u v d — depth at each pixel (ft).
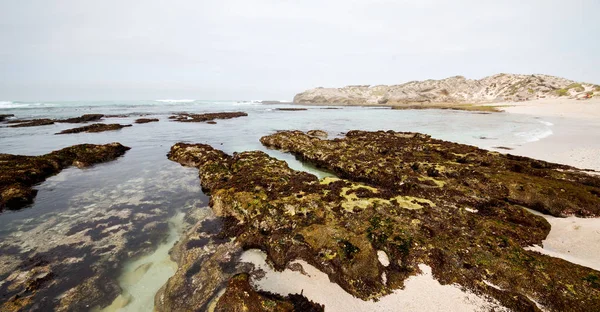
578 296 21.68
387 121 156.56
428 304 22.76
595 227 32.76
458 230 31.71
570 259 27.63
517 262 25.68
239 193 40.86
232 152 80.53
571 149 70.49
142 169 65.62
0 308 23.61
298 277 26.63
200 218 40.55
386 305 22.90
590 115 148.15
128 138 103.04
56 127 130.82
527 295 22.66
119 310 24.17
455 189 43.29
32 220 39.91
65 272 28.66
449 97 360.69
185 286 26.09
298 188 42.29
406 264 26.91
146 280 28.04
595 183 44.70
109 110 250.78
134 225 38.81
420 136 87.76
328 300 23.77
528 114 168.66
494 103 283.18
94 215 41.70
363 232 30.76
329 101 451.94
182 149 74.33
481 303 22.49
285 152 81.46
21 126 131.34
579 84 269.64
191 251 31.55
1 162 57.31
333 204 37.06
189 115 191.83
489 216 36.37
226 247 32.14
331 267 26.32
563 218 37.04
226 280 26.63
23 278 27.48
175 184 55.42
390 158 62.08
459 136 95.09
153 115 197.57
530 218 34.47
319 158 67.67
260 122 158.10
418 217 34.01
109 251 32.58
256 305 21.74
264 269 28.22
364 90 476.54
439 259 27.07
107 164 69.62
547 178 47.96
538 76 320.50
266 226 33.99
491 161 57.11
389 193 40.81
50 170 61.72
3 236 35.40
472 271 25.41
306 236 29.78
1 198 43.75
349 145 77.77
